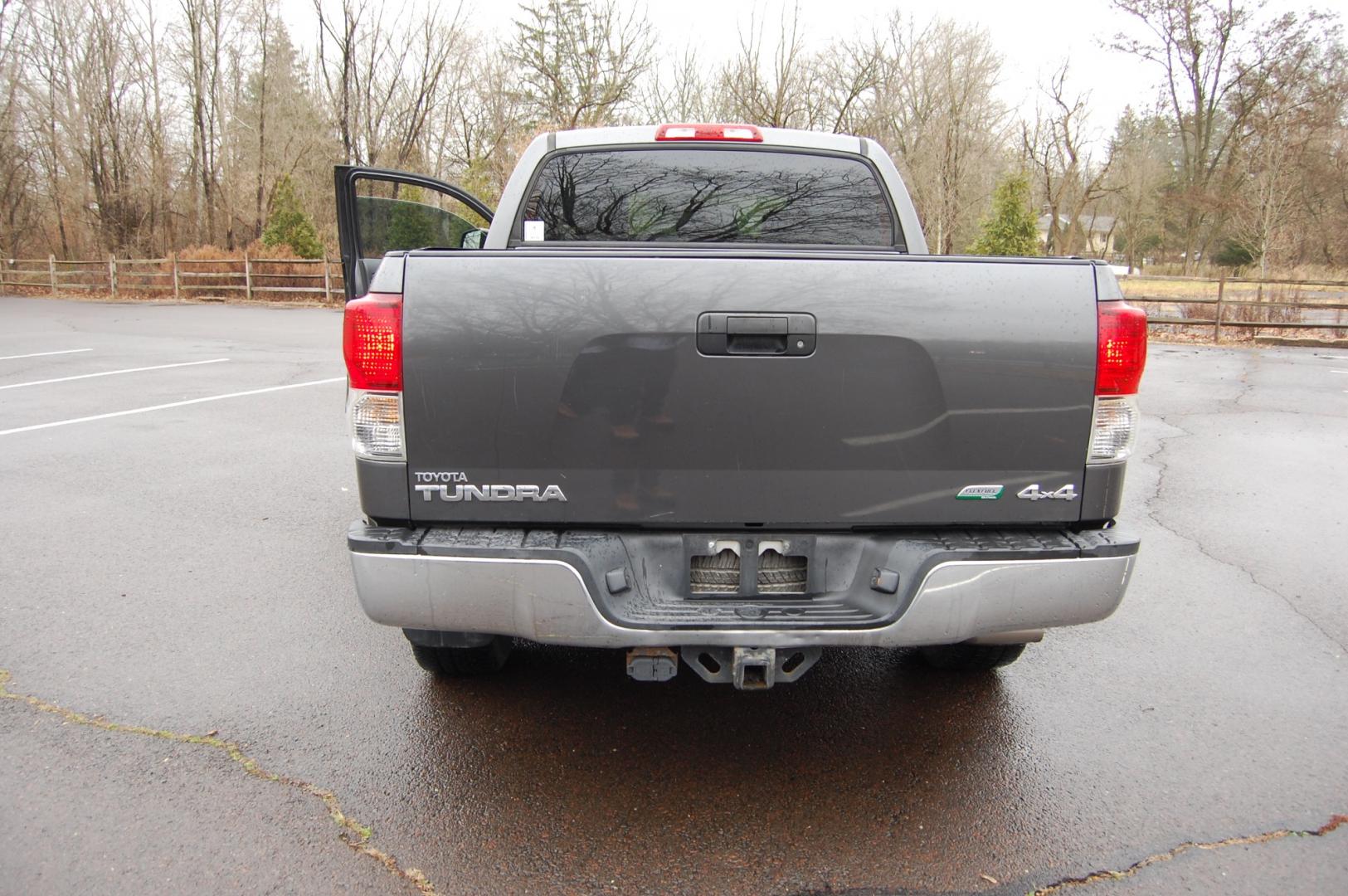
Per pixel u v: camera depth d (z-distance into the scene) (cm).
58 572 471
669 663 259
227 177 3803
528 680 362
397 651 385
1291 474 713
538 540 254
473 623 252
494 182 2609
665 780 290
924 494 259
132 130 3800
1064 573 253
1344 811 275
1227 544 538
